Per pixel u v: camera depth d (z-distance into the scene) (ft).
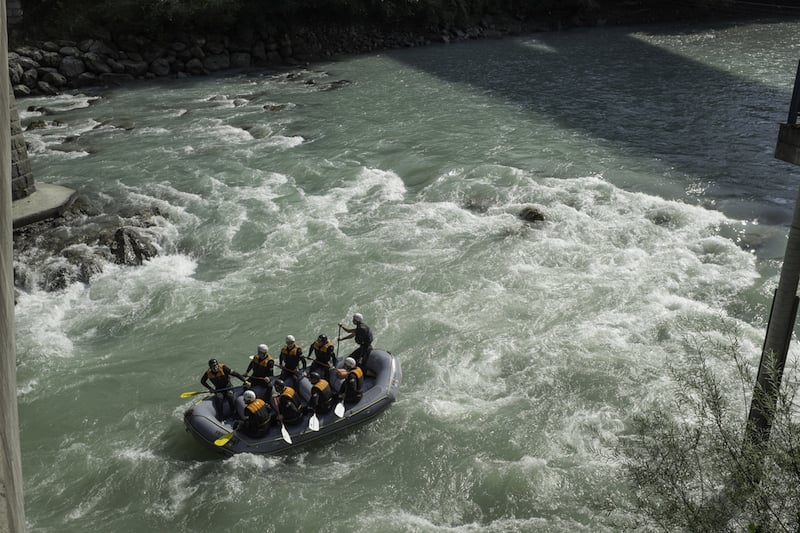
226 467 37.58
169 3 131.64
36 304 54.08
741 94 107.96
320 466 37.81
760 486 23.99
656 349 45.57
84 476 37.73
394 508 35.06
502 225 63.52
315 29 151.12
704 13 188.14
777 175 74.28
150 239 62.75
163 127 97.35
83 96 115.96
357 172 77.92
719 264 55.88
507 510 34.73
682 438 30.48
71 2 128.26
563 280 54.24
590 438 38.68
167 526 34.60
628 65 132.05
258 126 96.32
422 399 42.22
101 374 45.88
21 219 64.64
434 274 55.77
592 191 69.77
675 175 74.69
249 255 60.85
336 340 48.49
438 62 139.44
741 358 44.11
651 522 30.96
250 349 48.19
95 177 77.87
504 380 43.78
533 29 177.27
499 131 91.61
